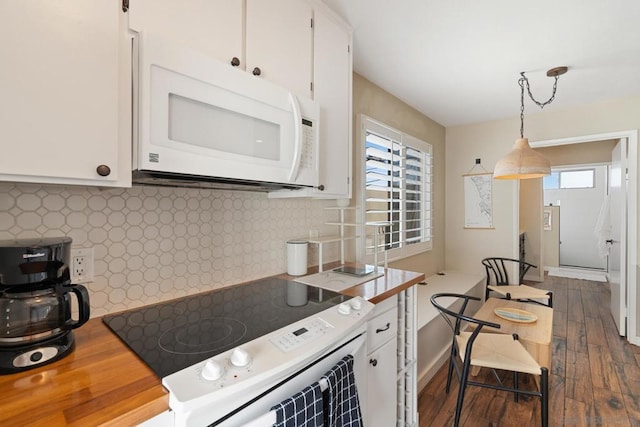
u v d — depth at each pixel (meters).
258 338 0.92
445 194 4.15
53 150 0.73
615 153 3.54
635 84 2.67
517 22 1.77
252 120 1.13
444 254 4.14
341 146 1.72
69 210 1.03
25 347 0.75
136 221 1.19
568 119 3.31
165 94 0.88
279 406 0.80
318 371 0.96
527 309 2.50
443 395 2.17
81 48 0.77
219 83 1.01
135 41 0.86
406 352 1.81
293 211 1.88
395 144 2.93
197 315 1.12
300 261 1.75
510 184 3.74
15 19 0.68
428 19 1.75
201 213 1.40
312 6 1.52
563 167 5.91
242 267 1.58
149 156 0.85
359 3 1.61
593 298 4.44
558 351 2.79
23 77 0.69
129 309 1.17
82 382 0.69
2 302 0.73
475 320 1.71
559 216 6.30
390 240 2.88
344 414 1.02
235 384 0.70
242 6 1.17
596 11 1.66
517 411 1.98
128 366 0.76
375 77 2.54
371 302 1.34
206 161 0.98
